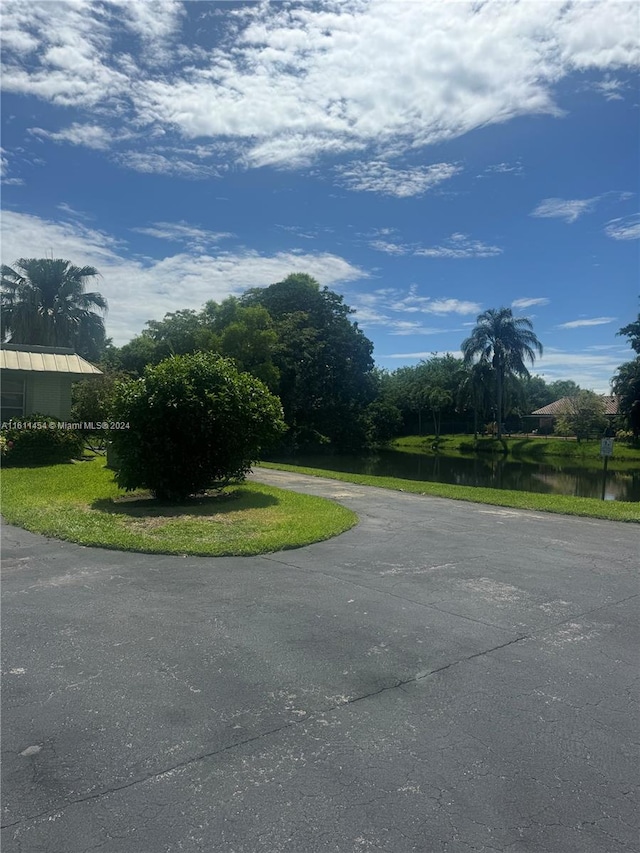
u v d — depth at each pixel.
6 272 36.06
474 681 3.88
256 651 4.30
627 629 4.86
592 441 53.03
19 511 9.38
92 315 38.34
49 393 19.95
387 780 2.83
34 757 2.98
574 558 7.29
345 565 6.78
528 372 56.38
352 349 49.47
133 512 9.71
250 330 39.78
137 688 3.71
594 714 3.47
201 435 10.98
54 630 4.65
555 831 2.50
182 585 5.89
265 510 10.22
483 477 30.36
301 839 2.44
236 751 3.05
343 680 3.86
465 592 5.79
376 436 64.94
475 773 2.89
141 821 2.53
